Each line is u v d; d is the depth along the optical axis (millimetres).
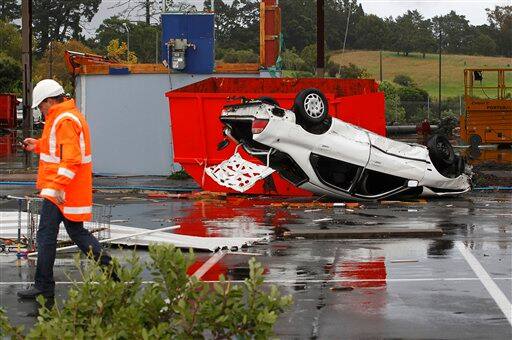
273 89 26812
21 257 14695
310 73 91750
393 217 20125
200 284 6914
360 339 9633
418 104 90375
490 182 28234
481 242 16219
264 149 22281
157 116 32375
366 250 15352
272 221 19484
